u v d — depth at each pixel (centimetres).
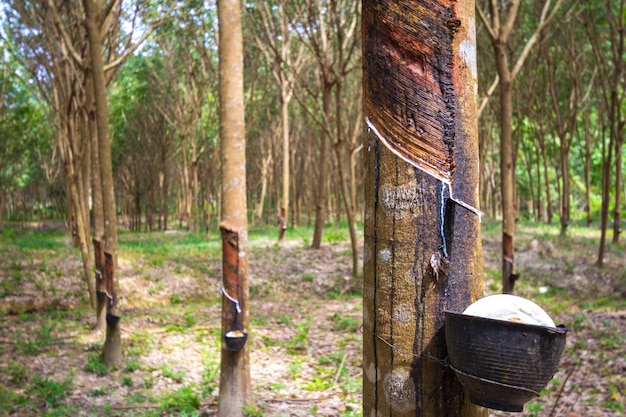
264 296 1263
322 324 953
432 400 161
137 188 2898
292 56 1878
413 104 162
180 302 1217
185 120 2331
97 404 561
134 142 2794
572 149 2981
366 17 171
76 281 1248
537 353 146
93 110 832
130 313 1066
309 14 1271
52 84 1275
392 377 164
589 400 530
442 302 161
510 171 805
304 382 638
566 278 1253
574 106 1812
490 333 147
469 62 168
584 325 808
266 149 2838
